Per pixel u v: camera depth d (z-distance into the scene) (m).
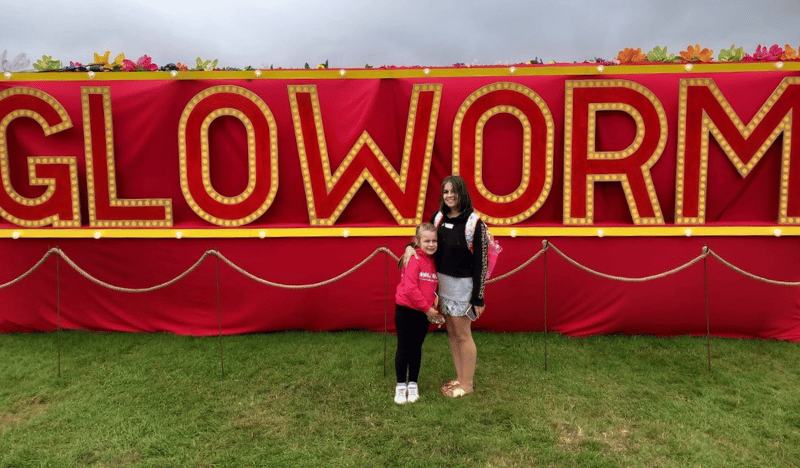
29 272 4.53
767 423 3.55
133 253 5.27
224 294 5.31
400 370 3.83
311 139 5.10
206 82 5.11
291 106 5.07
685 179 4.96
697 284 5.07
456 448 3.28
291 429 3.52
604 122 5.02
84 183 5.26
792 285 4.47
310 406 3.84
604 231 5.02
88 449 3.29
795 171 4.89
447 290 3.75
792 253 5.00
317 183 5.14
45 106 5.07
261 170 5.11
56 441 3.39
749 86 4.90
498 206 5.06
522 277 5.19
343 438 3.40
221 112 5.05
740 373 4.36
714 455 3.18
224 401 3.93
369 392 4.04
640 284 5.11
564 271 5.16
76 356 4.78
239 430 3.52
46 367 4.54
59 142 5.18
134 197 5.25
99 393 4.06
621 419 3.62
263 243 5.23
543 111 4.94
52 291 5.34
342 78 5.13
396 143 5.18
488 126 5.10
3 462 3.15
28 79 5.10
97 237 5.16
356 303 5.31
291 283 5.28
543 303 5.22
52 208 5.17
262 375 4.38
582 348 4.90
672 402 3.86
